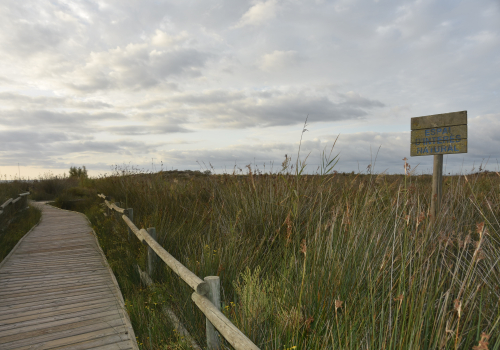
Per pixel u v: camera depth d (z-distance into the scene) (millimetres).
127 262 4973
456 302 1587
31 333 3287
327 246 2734
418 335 1670
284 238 3822
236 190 5492
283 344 2195
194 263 3766
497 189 4488
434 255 2496
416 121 4734
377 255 2713
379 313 2076
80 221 10125
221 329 2180
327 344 1983
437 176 4441
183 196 6762
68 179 21828
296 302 2414
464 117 4133
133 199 8203
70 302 4055
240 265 3611
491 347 1760
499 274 2268
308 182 4820
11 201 8773
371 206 3520
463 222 3314
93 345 3049
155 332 2971
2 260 5809
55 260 5898
